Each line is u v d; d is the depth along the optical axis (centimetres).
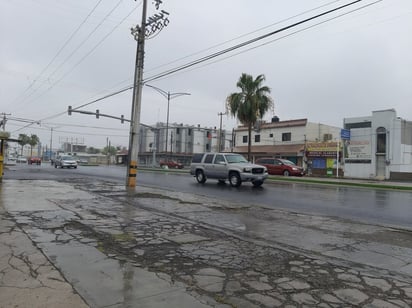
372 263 532
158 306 357
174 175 2988
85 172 3131
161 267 482
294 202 1279
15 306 346
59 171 3097
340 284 430
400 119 3841
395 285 431
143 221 801
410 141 3897
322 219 908
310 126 4731
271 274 463
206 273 461
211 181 2219
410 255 580
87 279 428
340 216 982
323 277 455
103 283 416
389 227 821
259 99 3200
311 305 367
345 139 4094
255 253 563
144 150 8688
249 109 3188
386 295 398
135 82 1722
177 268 479
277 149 4894
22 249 544
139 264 493
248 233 718
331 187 2098
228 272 468
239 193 1539
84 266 476
